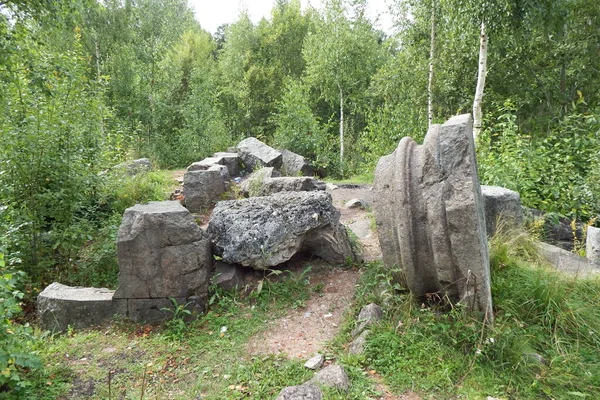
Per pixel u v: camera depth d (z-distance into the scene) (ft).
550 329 11.12
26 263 15.97
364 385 9.41
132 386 9.95
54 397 9.44
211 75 71.72
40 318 12.92
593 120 24.75
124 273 12.73
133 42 54.29
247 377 9.95
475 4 29.07
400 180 11.11
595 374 9.84
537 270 12.99
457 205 10.15
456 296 11.35
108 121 33.37
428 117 38.83
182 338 11.96
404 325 11.08
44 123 16.58
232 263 14.34
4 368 8.65
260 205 14.92
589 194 21.13
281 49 77.97
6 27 16.72
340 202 27.84
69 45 40.32
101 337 12.12
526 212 19.44
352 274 14.96
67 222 17.34
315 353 10.85
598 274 13.88
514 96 40.06
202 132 50.67
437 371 9.75
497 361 10.04
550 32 35.14
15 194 16.14
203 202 25.39
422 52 40.14
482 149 25.30
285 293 13.87
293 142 46.83
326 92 53.88
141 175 26.99
